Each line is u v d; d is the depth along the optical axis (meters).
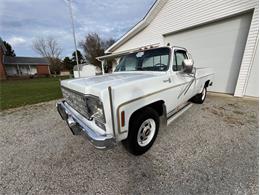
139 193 1.81
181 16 7.39
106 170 2.21
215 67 6.77
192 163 2.27
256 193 1.73
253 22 5.21
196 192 1.77
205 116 4.07
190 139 2.94
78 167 2.30
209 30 6.66
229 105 4.95
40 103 6.74
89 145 2.91
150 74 2.87
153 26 8.98
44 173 2.21
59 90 10.83
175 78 2.95
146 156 2.48
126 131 2.02
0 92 10.80
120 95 1.88
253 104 4.97
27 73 37.88
